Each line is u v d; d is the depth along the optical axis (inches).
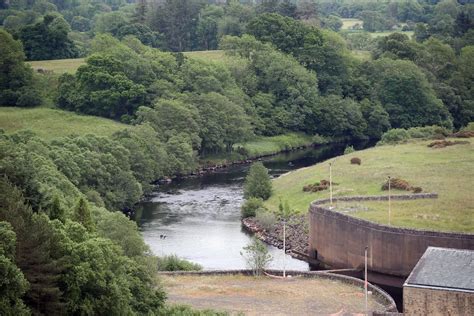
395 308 7770.7
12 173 7209.6
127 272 6811.0
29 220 6077.8
